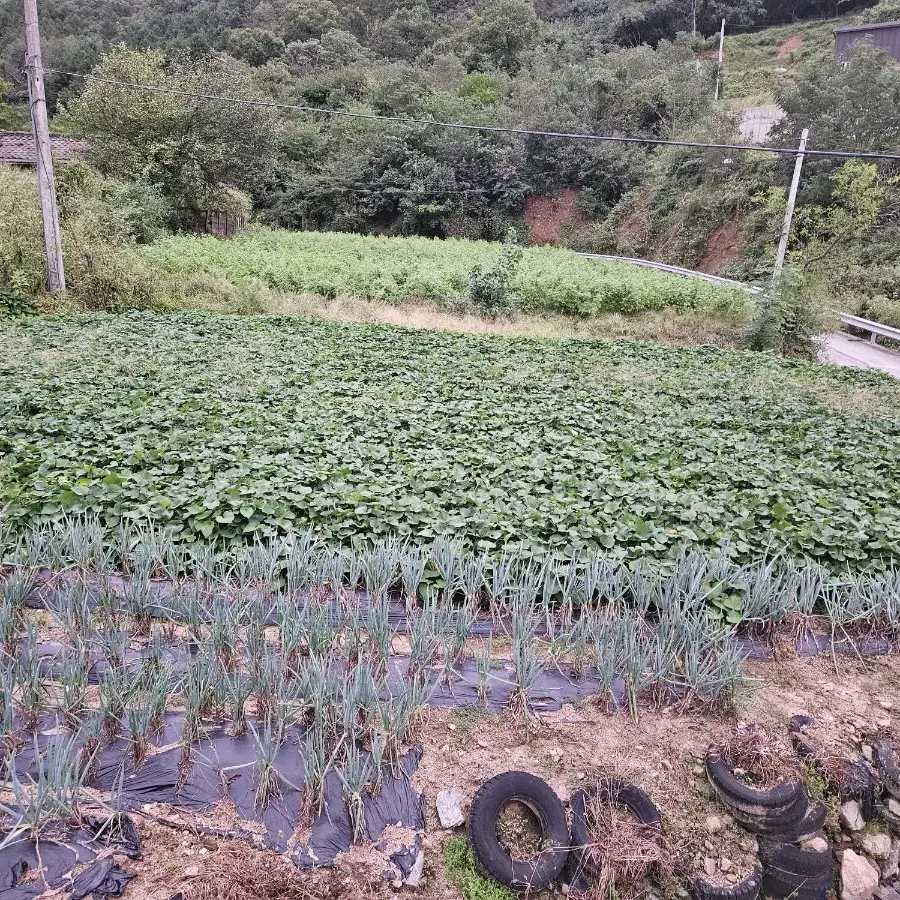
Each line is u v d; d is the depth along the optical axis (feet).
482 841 10.21
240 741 11.33
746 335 55.06
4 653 12.35
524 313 63.98
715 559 16.85
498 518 18.60
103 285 49.39
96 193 70.54
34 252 48.67
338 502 18.95
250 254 73.82
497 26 175.32
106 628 13.64
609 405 31.60
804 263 68.49
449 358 39.22
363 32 197.16
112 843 9.58
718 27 171.42
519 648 13.01
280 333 43.73
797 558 18.13
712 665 13.30
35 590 15.02
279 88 156.97
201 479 19.84
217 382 31.04
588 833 10.60
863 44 92.84
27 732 11.27
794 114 89.15
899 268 73.72
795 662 14.88
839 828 11.78
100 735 10.80
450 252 95.09
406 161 136.36
